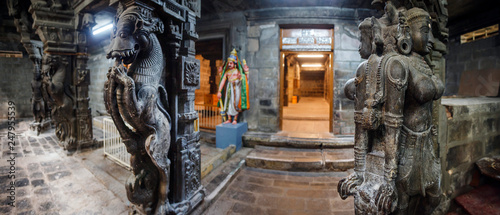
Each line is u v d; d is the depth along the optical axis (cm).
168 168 220
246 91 519
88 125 470
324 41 540
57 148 485
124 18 172
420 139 168
